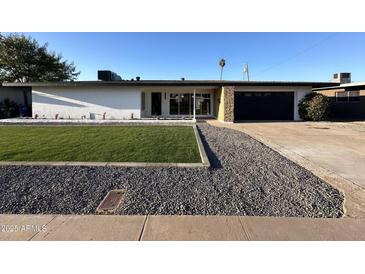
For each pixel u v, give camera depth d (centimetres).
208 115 2247
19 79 2988
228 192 468
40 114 1980
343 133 1265
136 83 1864
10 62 2831
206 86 1886
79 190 469
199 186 494
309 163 681
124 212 389
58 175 544
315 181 533
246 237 324
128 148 794
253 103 2044
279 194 462
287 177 556
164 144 862
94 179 523
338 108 2289
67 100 1969
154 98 2219
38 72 3034
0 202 420
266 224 356
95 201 426
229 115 1777
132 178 531
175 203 420
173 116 2202
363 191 479
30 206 407
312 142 1007
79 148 791
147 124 1591
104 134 1097
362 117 2027
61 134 1095
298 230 340
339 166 652
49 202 421
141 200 430
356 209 403
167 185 496
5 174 547
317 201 433
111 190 470
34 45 3002
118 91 1956
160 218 371
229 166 631
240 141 997
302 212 393
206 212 392
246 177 550
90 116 1969
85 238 321
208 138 1058
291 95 2017
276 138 1099
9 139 957
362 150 855
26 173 554
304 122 1823
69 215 378
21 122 1619
